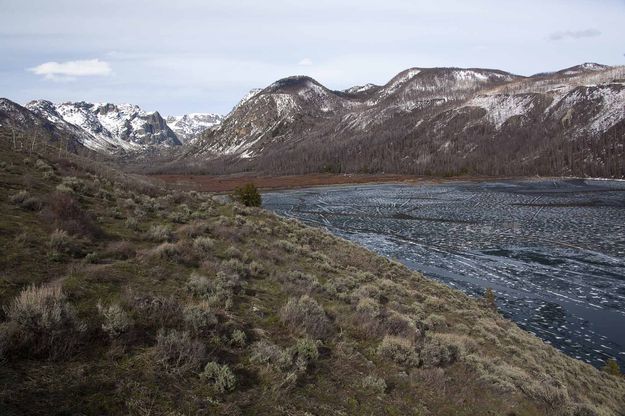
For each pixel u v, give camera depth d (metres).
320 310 10.04
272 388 6.70
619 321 23.86
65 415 4.95
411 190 106.75
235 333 7.78
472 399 8.49
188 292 9.25
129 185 20.95
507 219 57.84
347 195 97.88
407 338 10.44
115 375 5.87
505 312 25.25
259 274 12.47
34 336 5.94
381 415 7.02
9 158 17.88
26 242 9.32
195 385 6.18
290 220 26.36
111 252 10.36
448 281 31.06
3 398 4.88
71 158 23.38
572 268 34.31
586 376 14.30
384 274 19.05
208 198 25.19
